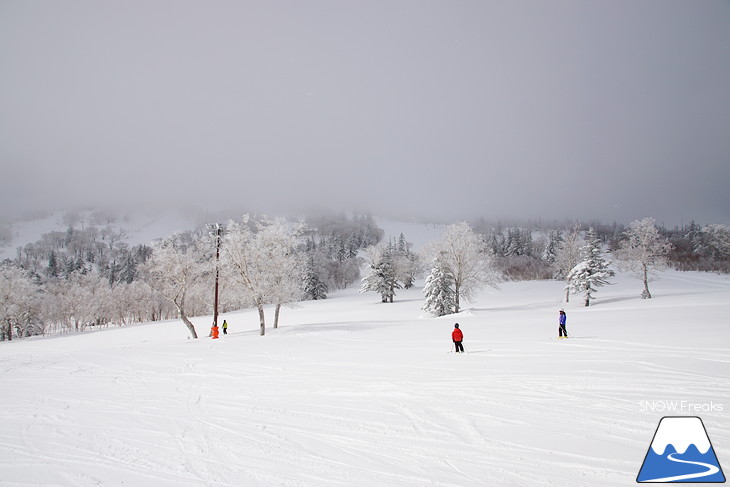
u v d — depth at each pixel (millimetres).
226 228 33062
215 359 18266
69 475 6570
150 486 6125
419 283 107688
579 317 31250
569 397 9711
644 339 17406
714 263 92375
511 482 5859
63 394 12117
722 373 11250
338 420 8922
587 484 5715
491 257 52781
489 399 9906
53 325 77938
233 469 6629
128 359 18875
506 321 31484
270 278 32719
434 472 6273
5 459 7258
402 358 16578
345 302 75812
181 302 34594
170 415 9703
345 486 5930
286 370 15055
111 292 75938
